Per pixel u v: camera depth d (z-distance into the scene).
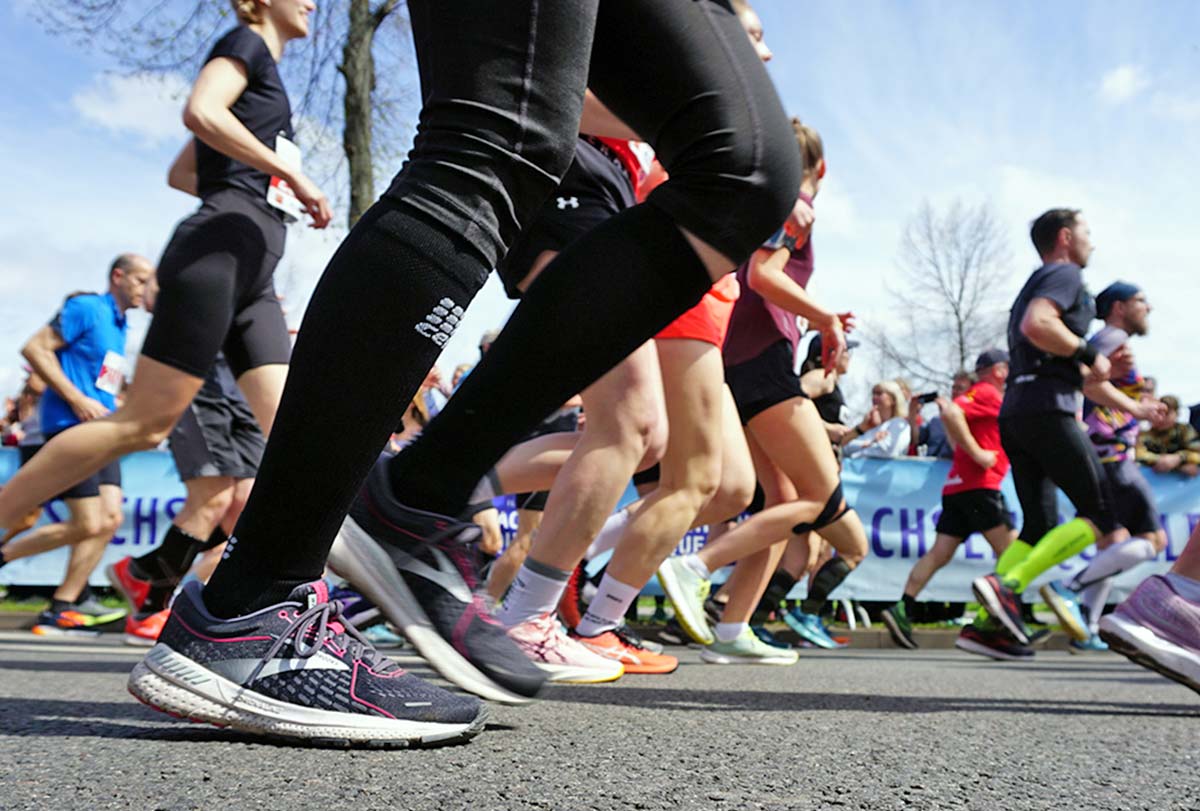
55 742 1.31
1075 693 2.62
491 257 1.20
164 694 1.31
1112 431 6.20
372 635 4.95
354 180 9.15
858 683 2.91
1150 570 7.61
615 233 1.37
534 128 1.18
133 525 7.14
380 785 1.06
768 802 1.04
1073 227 4.89
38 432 5.28
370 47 9.26
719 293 2.63
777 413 3.63
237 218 3.06
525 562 2.49
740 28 1.45
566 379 1.35
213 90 2.97
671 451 2.69
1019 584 5.04
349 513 1.40
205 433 4.15
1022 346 5.02
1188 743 1.61
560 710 1.88
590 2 1.21
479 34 1.16
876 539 7.52
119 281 5.31
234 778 1.08
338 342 1.15
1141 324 5.64
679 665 3.87
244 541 1.31
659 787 1.10
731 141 1.37
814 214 3.34
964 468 6.83
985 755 1.41
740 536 3.88
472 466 1.39
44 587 7.36
